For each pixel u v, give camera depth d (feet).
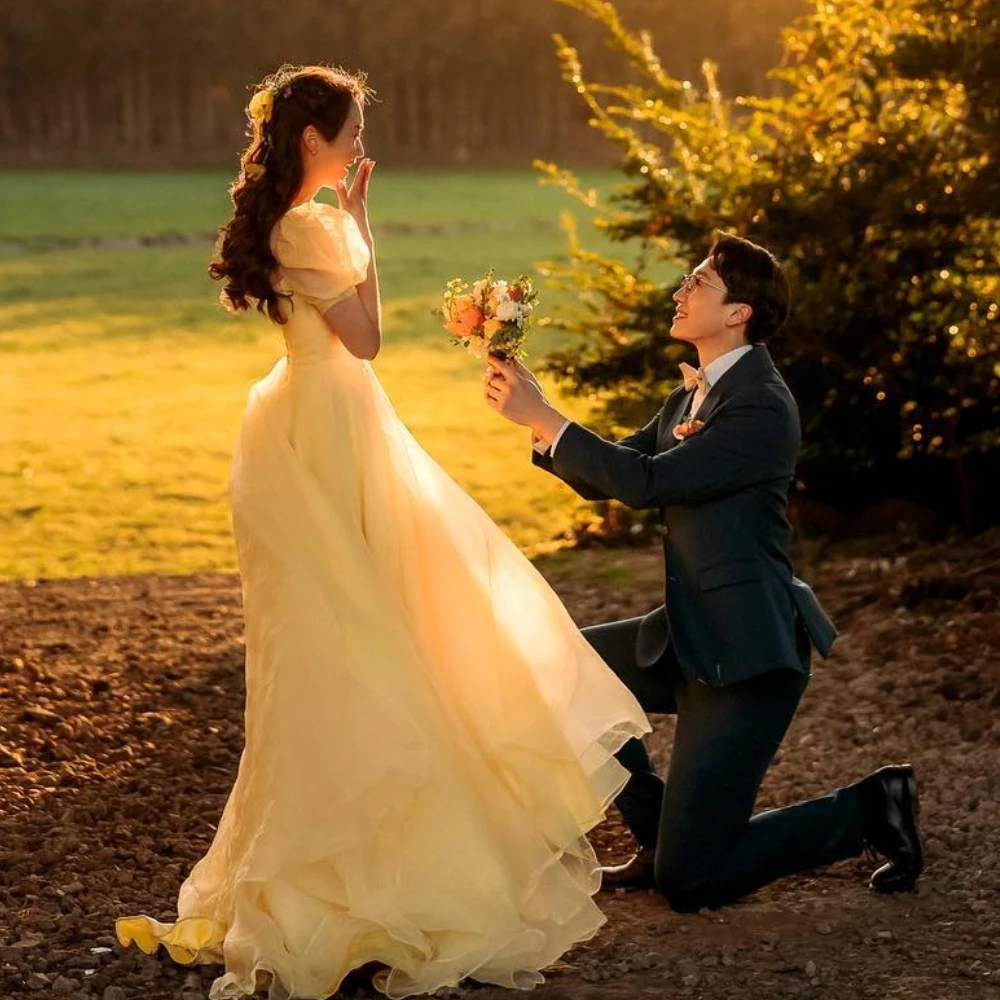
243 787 14.30
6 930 14.94
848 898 15.89
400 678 13.75
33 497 48.55
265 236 14.12
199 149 286.87
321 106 14.23
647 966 14.26
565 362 37.83
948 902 15.65
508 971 13.73
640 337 38.04
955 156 33.22
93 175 244.83
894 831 15.72
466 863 13.62
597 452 14.94
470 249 133.39
